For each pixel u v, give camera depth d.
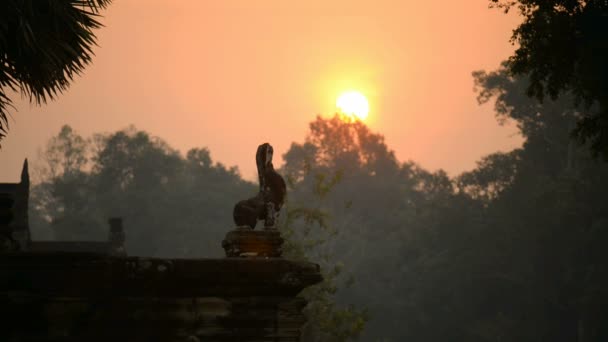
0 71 24.89
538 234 139.00
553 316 142.62
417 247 160.75
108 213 199.50
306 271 17.56
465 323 148.88
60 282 16.73
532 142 161.62
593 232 132.75
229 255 18.80
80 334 16.69
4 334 16.42
